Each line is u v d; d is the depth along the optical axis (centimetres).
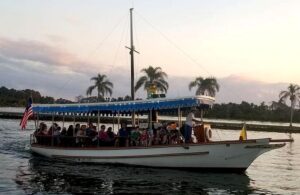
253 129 7381
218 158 2047
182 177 1930
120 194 1564
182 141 2195
